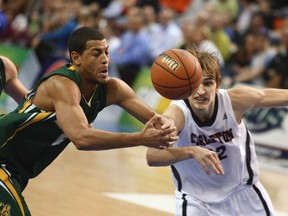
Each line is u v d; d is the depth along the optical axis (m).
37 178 13.53
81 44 6.73
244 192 8.23
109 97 7.14
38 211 10.88
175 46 20.56
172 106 7.93
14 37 25.17
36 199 11.72
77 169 14.85
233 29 20.41
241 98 7.94
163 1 25.92
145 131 6.37
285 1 23.41
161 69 6.93
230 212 8.18
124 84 7.23
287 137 16.95
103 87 7.07
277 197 13.27
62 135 7.01
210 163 7.02
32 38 24.67
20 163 7.14
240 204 8.20
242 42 20.02
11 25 25.27
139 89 20.44
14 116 6.90
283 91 8.05
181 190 8.22
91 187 13.05
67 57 23.20
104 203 11.79
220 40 19.19
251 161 8.19
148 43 20.72
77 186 13.05
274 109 17.30
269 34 20.36
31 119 6.84
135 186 13.47
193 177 8.12
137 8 23.19
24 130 6.93
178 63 6.90
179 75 6.87
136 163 16.19
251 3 22.95
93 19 23.55
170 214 11.31
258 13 20.12
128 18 21.25
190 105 7.85
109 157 16.83
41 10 26.92
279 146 17.06
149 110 7.16
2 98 24.55
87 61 6.73
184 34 18.77
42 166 7.33
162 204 12.00
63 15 24.05
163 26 20.77
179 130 7.86
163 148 6.48
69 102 6.64
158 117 6.46
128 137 6.38
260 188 8.31
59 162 15.55
